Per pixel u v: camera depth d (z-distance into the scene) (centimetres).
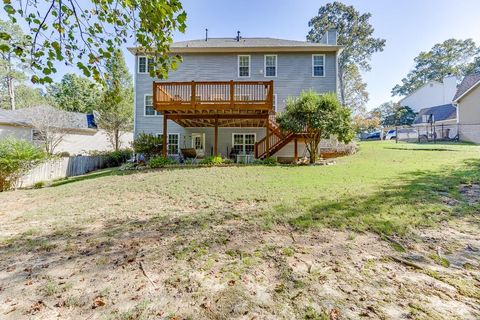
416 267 245
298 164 1080
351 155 1259
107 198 621
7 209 589
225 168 988
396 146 1433
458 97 1884
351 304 196
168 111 1145
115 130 1964
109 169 1423
